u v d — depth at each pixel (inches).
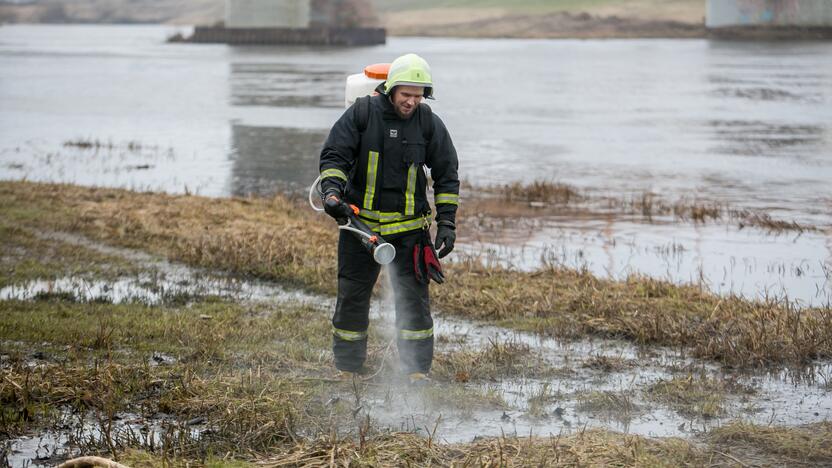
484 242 644.7
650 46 5177.2
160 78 2610.7
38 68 3090.6
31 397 306.5
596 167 1040.2
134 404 308.5
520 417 302.0
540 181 936.3
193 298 465.7
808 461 262.5
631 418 302.4
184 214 672.4
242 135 1314.0
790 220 735.7
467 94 2079.2
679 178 962.1
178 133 1339.8
